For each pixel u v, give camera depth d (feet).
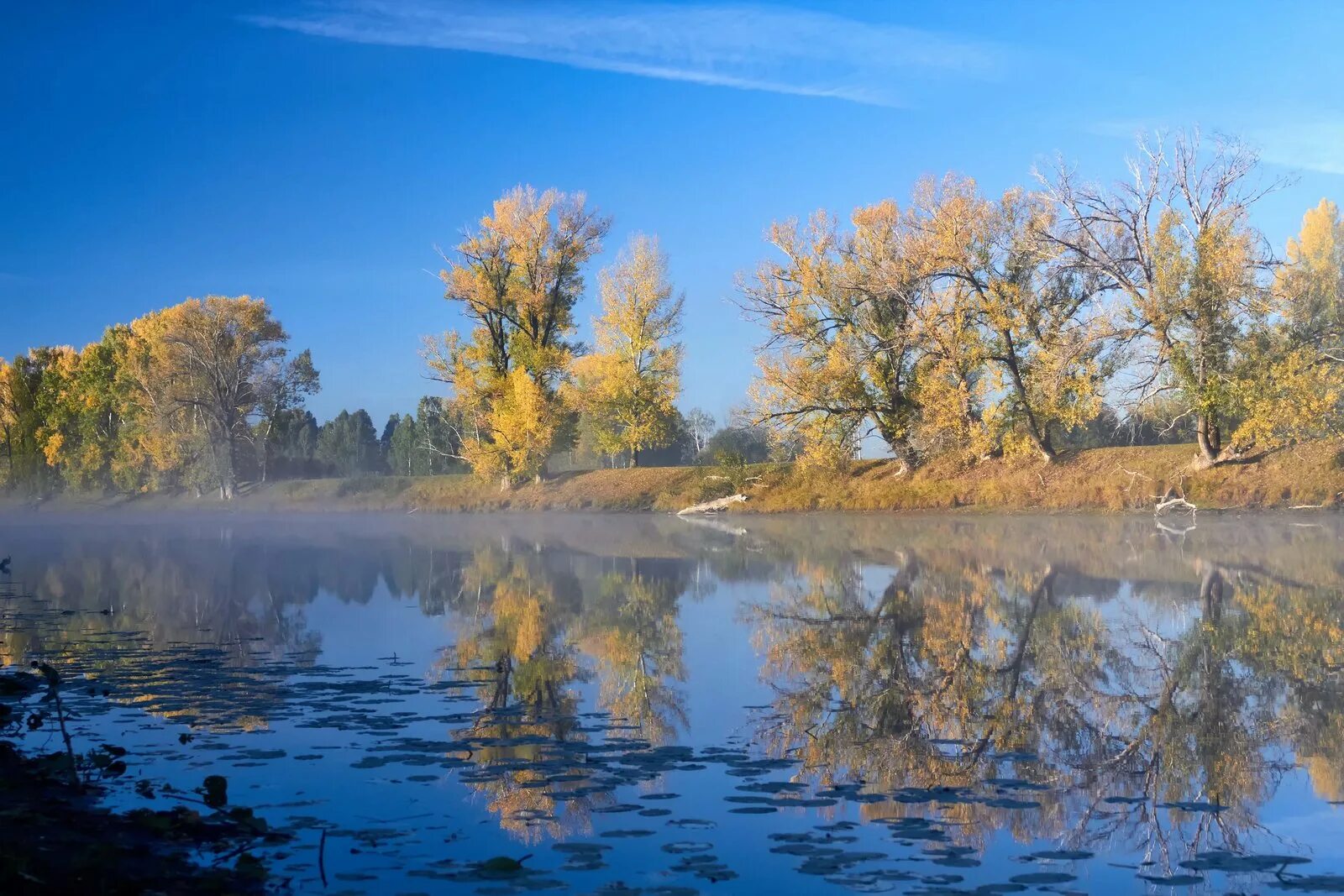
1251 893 17.28
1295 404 99.91
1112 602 52.54
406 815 20.93
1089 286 116.67
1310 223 145.89
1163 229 107.24
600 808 21.45
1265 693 32.58
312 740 26.89
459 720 29.17
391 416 361.71
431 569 76.13
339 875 17.56
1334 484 100.48
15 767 23.70
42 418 229.45
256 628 47.80
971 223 119.03
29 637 45.85
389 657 39.86
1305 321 103.91
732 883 17.39
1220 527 94.73
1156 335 107.86
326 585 66.08
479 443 166.09
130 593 63.57
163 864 17.78
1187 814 21.39
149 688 33.73
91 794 21.94
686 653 40.42
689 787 22.97
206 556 91.86
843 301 129.49
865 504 128.88
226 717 29.43
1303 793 22.79
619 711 30.45
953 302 120.37
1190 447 115.96
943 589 58.75
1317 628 43.80
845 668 37.27
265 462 205.98
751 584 63.62
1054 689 33.53
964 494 123.13
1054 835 20.04
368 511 177.88
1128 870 18.25
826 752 25.94
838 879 17.62
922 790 22.76
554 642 43.42
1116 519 106.32
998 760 25.38
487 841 19.43
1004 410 121.19
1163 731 28.22
